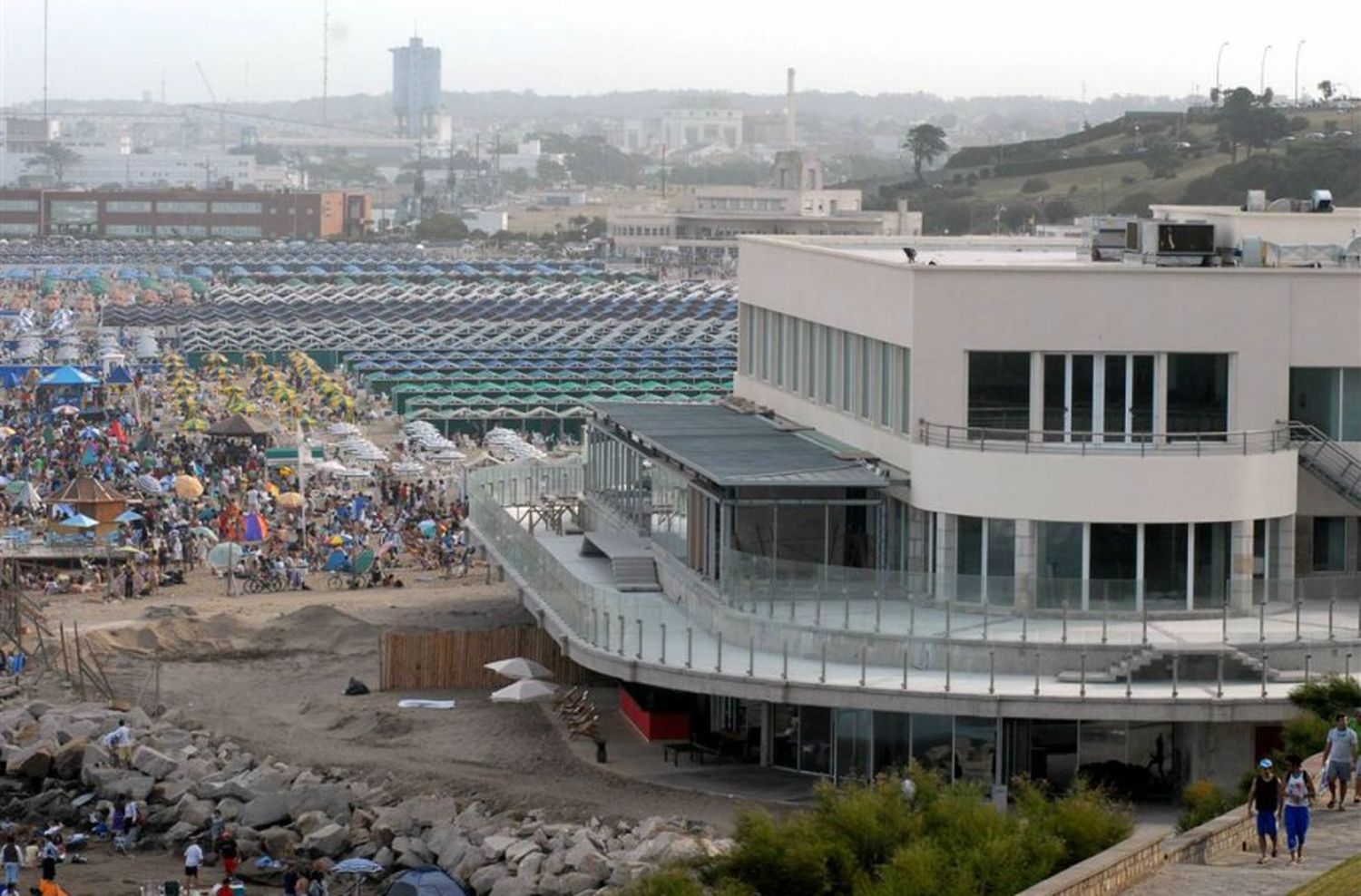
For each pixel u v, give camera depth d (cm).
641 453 9750
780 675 7650
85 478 13575
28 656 10775
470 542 12725
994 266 8369
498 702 9488
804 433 9631
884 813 5944
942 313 8350
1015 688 7419
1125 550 8106
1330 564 8625
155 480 15912
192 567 13488
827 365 9588
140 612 11812
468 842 7669
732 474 8431
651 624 8556
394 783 8375
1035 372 8344
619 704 9306
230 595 12569
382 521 14888
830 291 9431
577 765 8288
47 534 13425
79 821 8606
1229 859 5275
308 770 8644
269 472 16875
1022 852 5631
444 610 11775
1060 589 7981
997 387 8388
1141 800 7431
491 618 11469
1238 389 8362
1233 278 8325
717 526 8575
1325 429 8519
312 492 16325
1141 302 8300
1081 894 4781
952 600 8088
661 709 8606
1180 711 7275
